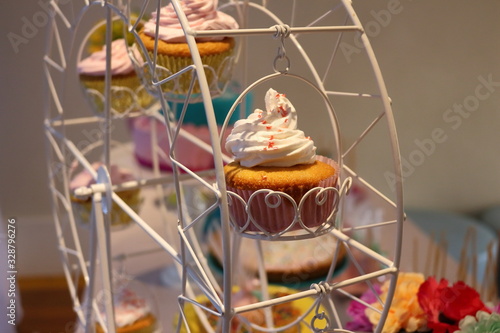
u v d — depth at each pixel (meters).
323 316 0.55
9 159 1.42
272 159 0.54
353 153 1.11
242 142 0.55
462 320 0.62
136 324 0.75
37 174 1.44
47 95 0.75
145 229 0.58
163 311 0.81
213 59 0.61
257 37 1.23
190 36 0.49
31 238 1.45
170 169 0.98
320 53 1.32
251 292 0.77
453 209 1.56
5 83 1.34
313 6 1.26
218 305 0.50
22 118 1.39
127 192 0.79
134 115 0.75
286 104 0.57
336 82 1.38
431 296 0.66
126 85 0.73
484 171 1.52
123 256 0.79
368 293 0.70
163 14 0.62
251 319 0.72
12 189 1.44
